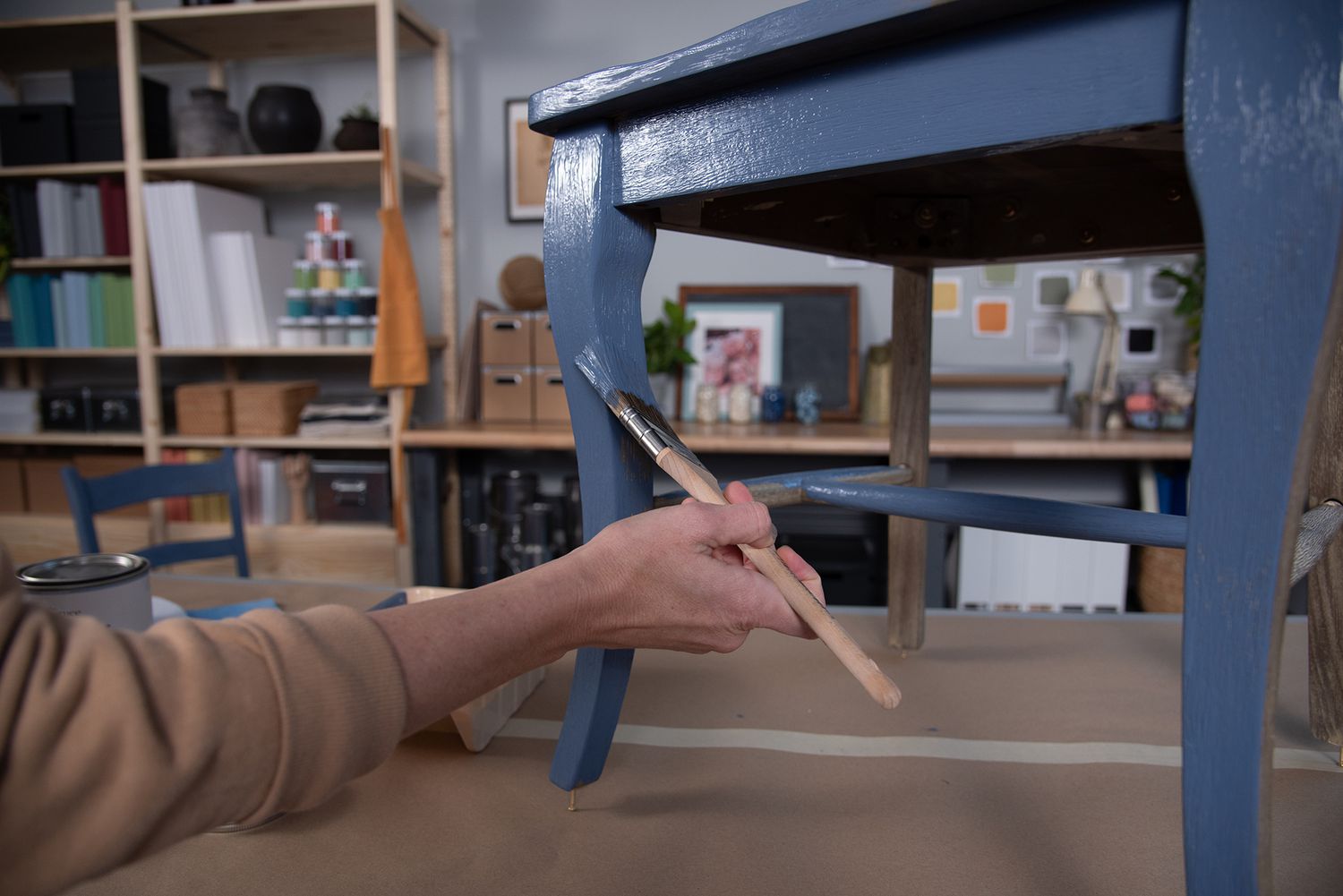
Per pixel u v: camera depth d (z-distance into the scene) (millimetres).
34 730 248
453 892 574
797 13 452
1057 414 2393
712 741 801
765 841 635
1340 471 759
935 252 961
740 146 524
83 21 2275
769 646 1069
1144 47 375
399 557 2211
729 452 2279
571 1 2500
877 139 460
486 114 2566
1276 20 335
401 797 707
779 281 2518
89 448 2680
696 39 2471
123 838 257
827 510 2162
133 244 2305
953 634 1119
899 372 1036
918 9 405
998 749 779
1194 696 379
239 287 2328
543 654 423
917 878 587
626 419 577
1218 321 359
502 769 755
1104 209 871
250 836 648
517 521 2352
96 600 597
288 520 2400
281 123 2297
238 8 2160
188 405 2357
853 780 728
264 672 300
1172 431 2203
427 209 2588
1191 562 376
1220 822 374
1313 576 794
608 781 728
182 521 2381
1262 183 343
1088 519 638
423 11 2561
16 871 250
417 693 344
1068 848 623
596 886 580
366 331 2314
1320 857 604
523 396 2398
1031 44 405
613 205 604
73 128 2414
